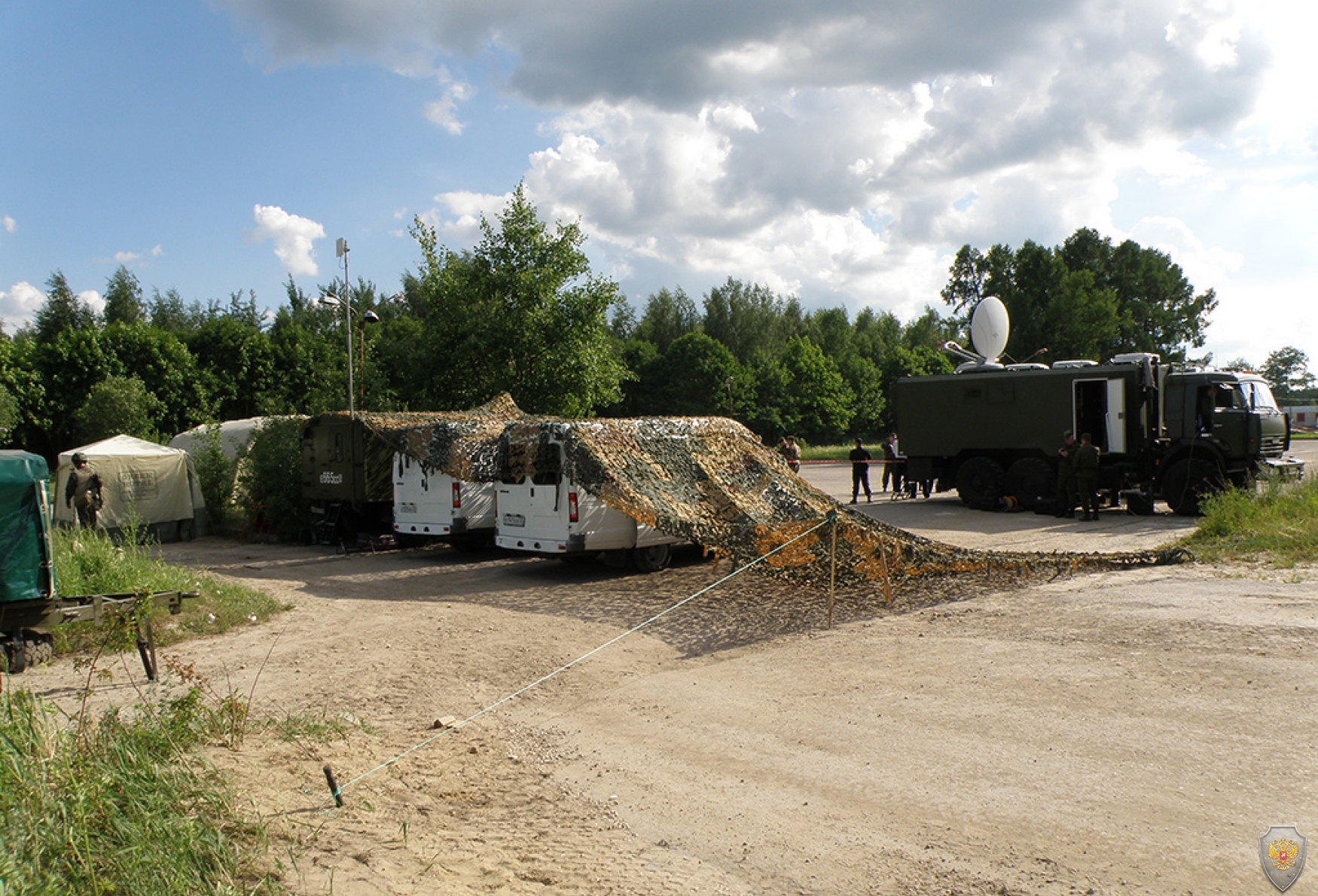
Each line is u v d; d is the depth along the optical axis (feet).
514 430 42.32
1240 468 58.13
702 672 23.76
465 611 33.24
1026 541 49.44
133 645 27.35
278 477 61.36
